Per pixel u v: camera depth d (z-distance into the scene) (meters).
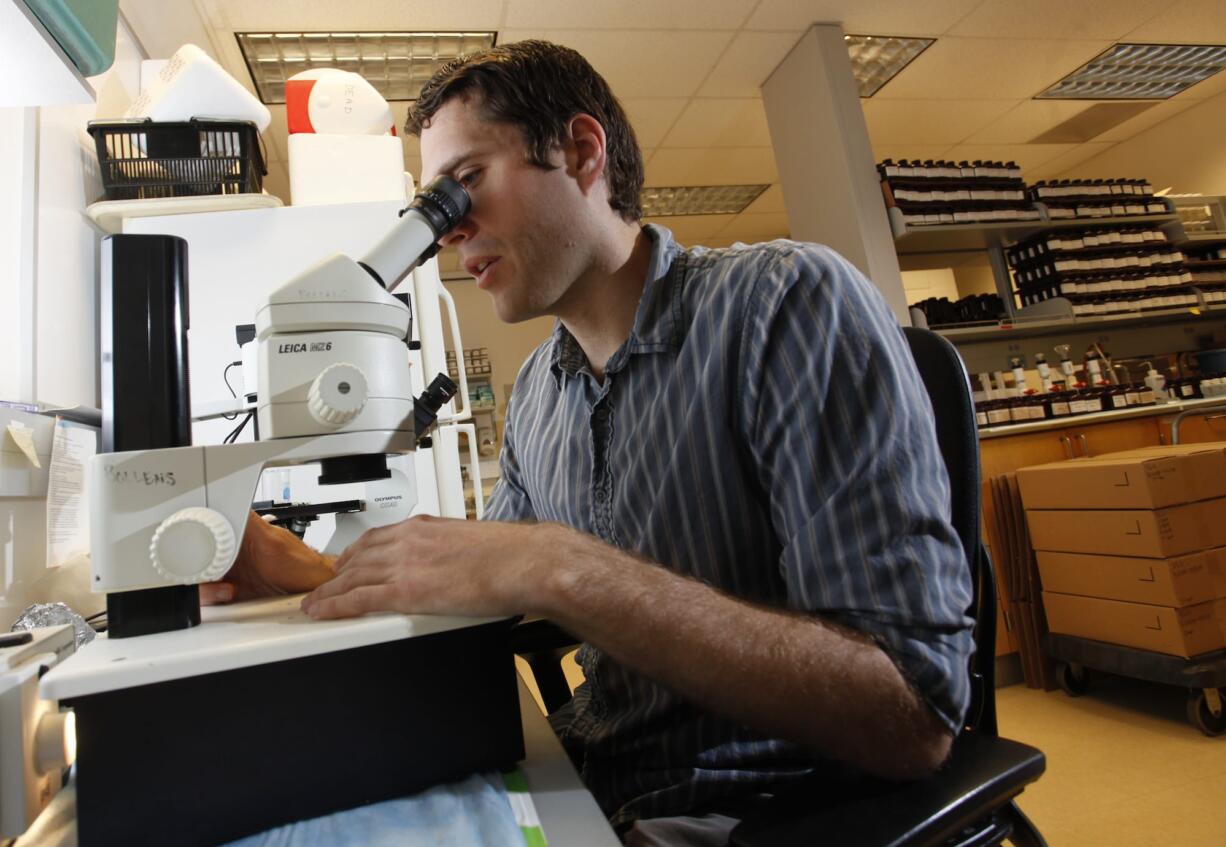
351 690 0.46
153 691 0.42
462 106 0.74
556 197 0.75
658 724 0.69
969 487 0.67
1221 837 1.38
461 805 0.44
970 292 5.36
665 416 0.72
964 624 0.52
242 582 0.71
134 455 0.51
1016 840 0.62
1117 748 1.83
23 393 1.39
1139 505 1.97
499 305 0.80
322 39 2.93
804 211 3.39
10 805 0.45
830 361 0.60
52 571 1.05
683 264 0.79
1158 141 4.74
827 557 0.55
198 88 1.78
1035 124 4.46
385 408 0.57
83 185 1.74
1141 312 3.54
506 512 1.04
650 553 0.71
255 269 1.84
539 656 0.99
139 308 0.54
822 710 0.48
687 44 3.18
